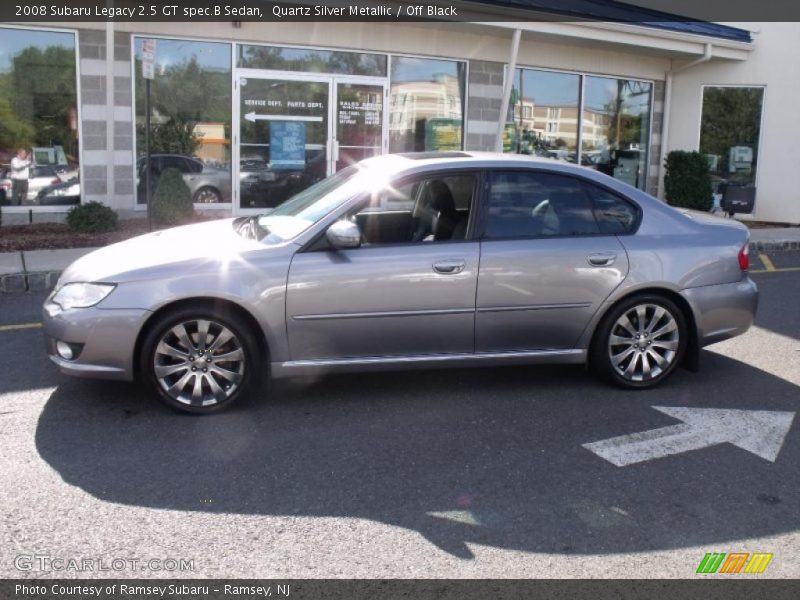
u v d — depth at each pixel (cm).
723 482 422
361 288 499
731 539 365
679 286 548
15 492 397
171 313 486
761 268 1117
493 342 530
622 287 540
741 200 1569
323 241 503
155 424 488
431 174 529
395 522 375
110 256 513
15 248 990
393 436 477
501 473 429
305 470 429
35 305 792
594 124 1570
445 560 344
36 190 1161
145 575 329
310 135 1305
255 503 391
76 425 484
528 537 364
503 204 534
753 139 1595
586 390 562
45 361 606
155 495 397
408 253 509
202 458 441
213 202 1259
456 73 1398
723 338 573
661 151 1655
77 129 1164
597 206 552
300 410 516
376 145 1355
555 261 528
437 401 536
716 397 552
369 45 1306
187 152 1230
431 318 514
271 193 1293
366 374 590
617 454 455
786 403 542
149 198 1052
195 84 1217
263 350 513
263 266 490
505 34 1367
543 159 559
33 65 1133
